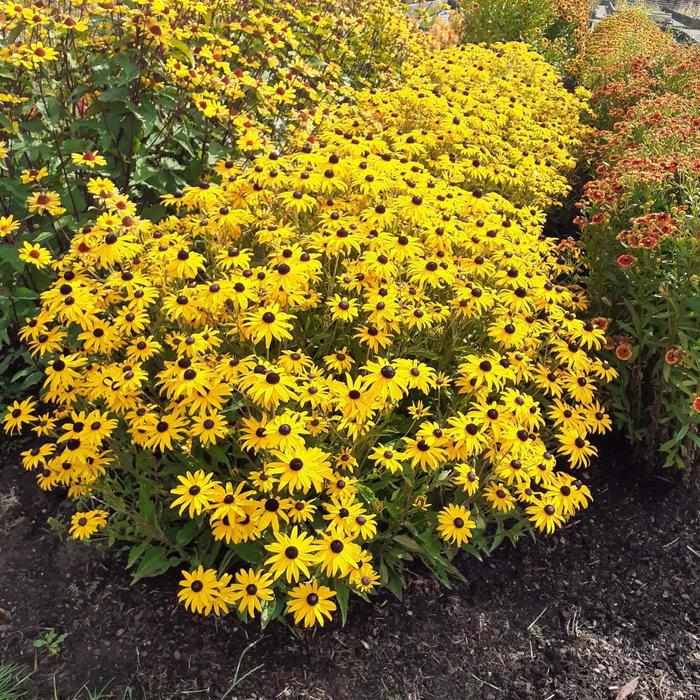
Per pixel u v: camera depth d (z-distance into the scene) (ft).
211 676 3.22
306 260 3.46
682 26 20.18
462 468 3.16
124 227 3.64
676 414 4.01
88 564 3.59
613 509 4.23
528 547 3.98
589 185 4.98
